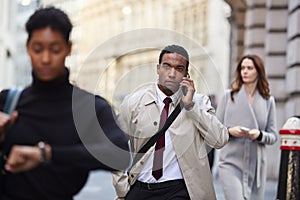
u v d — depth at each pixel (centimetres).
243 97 654
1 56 2347
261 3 1772
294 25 1385
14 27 2564
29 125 303
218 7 3981
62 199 302
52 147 291
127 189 488
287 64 1468
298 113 1366
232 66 2453
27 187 299
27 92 309
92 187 1395
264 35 1769
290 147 614
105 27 3938
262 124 657
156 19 3981
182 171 462
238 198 618
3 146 304
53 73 299
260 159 642
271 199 1159
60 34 298
